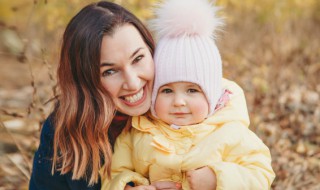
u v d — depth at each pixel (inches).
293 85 203.8
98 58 95.3
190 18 101.0
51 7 167.5
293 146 160.7
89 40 95.0
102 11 97.0
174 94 100.5
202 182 97.6
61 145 103.0
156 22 104.6
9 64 273.3
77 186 106.9
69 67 99.6
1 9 222.7
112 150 108.0
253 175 97.7
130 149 107.1
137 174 103.7
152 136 102.7
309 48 247.8
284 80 206.4
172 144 101.7
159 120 104.2
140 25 100.1
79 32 96.3
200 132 101.2
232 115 103.7
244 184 96.0
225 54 197.9
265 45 238.5
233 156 100.7
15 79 253.4
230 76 176.9
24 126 168.4
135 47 96.3
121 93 98.4
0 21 173.9
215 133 101.3
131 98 99.1
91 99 98.8
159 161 100.5
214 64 101.0
